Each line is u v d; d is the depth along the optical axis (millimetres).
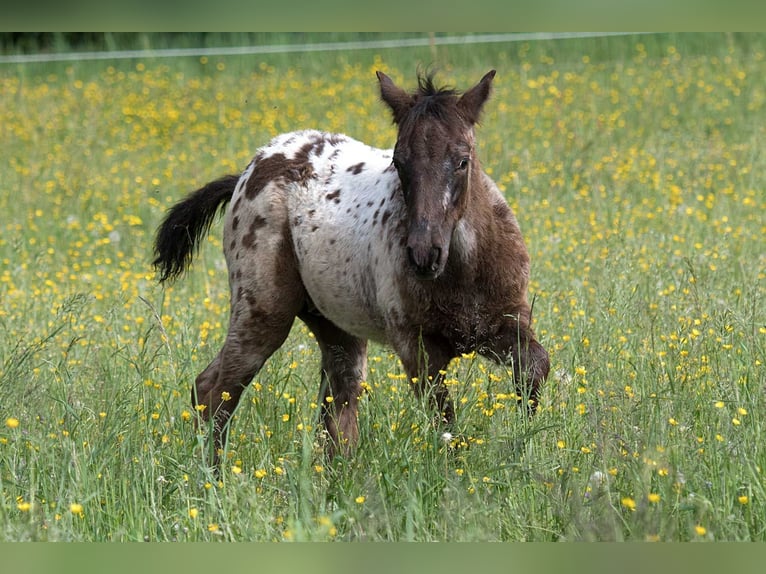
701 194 19594
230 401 11344
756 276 14031
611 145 23094
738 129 24047
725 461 8102
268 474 9219
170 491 8719
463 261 9680
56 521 8016
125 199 21625
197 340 12586
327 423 11406
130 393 10625
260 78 31406
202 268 16750
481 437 9281
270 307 11289
